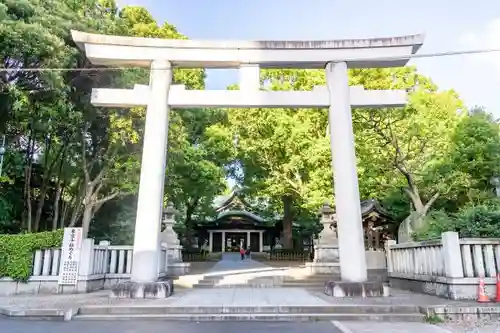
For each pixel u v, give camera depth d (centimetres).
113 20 1370
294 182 2077
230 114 2094
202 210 3098
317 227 2953
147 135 955
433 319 712
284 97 1004
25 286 992
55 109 1100
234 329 637
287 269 1725
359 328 648
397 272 1168
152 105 971
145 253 901
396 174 1639
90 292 1010
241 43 1009
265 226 3953
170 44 998
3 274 980
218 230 4022
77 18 1165
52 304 790
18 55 957
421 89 1664
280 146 1950
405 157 1502
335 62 1016
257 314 732
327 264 1392
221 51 1006
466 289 851
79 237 1029
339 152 967
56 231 1037
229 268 1827
